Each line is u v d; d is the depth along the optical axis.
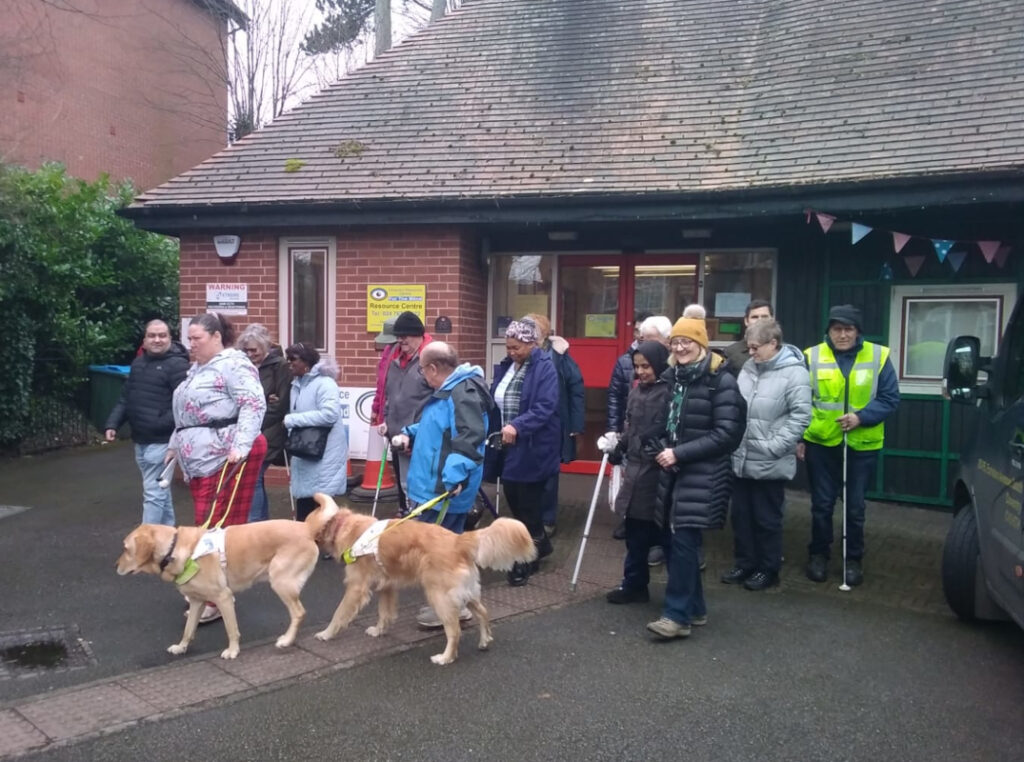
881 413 5.62
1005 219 7.38
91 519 7.51
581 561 5.95
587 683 4.17
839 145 7.59
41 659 4.47
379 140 9.19
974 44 8.20
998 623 5.09
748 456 5.60
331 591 5.61
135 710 3.82
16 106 16.28
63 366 11.91
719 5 10.38
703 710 3.88
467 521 6.66
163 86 21.16
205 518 4.95
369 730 3.67
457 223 8.13
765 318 5.61
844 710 3.90
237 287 8.89
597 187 7.82
